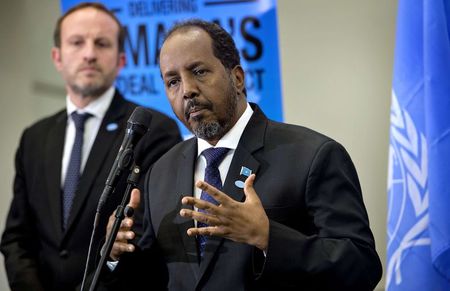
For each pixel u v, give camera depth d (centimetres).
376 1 828
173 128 663
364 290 413
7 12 921
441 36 560
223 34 448
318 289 408
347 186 427
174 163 486
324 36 840
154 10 860
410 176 586
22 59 916
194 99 426
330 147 437
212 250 427
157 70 859
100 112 680
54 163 659
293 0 846
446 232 545
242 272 417
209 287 421
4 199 909
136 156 623
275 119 838
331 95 835
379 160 819
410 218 583
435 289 568
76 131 670
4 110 916
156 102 859
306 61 841
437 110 556
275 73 838
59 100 909
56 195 644
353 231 414
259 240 387
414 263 578
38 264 642
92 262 605
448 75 557
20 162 686
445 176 548
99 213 428
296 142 446
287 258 391
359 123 827
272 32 840
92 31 689
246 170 439
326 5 840
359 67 830
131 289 469
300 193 427
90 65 678
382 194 816
